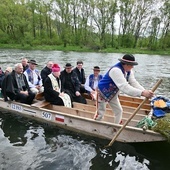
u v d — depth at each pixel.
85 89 6.39
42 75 6.55
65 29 45.47
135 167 3.60
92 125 4.45
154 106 4.57
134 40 46.94
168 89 9.87
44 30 49.53
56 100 5.45
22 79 5.89
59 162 3.67
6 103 5.83
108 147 4.14
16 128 4.94
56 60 20.78
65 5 46.75
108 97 4.01
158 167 3.62
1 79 6.52
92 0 45.91
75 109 5.13
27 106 5.37
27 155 3.87
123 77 3.62
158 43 43.69
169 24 45.09
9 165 3.57
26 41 42.25
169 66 19.33
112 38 46.00
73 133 4.71
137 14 46.28
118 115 4.33
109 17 45.97
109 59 23.50
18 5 45.69
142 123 4.18
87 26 47.78
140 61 23.58
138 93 3.45
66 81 5.97
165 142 4.28
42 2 47.25
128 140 4.17
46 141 4.38
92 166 3.59
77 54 29.53
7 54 25.36
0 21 44.50
